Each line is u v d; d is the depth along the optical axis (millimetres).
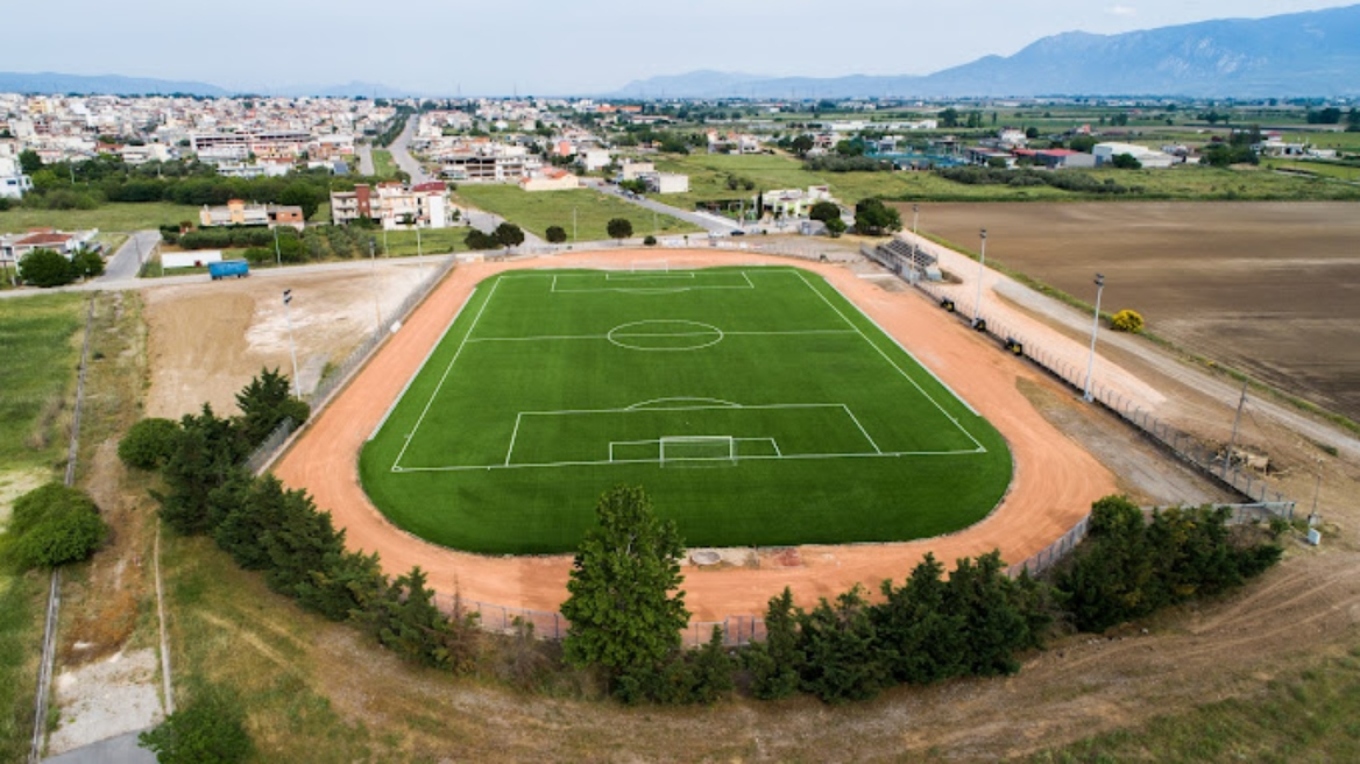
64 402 78875
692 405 73688
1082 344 93875
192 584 47594
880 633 38938
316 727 37156
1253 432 69188
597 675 39531
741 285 120750
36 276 122062
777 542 51750
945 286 121875
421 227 182250
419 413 72188
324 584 42844
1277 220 186500
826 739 36250
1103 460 63375
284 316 107438
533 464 62188
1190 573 44062
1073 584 43375
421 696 38500
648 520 38656
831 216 169250
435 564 49625
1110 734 36281
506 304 110375
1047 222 186375
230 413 76438
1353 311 110375
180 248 152250
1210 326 103750
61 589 48719
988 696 38688
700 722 37156
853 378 80750
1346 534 52281
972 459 63062
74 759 36875
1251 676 39719
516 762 35031
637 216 194500
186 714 36875
